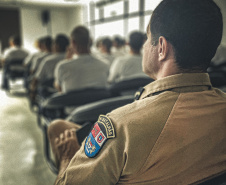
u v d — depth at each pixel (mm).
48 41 3521
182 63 491
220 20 483
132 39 2604
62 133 907
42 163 2045
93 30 10469
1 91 5047
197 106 477
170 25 476
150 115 459
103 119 500
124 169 467
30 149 2324
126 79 1564
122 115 475
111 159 473
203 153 484
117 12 8516
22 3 10250
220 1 4176
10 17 11156
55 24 12375
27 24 11602
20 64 4727
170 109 465
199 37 468
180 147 462
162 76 528
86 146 525
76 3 10375
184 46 475
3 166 1990
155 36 514
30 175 1857
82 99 1525
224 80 1679
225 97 543
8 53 4859
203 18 463
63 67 1894
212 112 483
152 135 450
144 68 573
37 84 2945
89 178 501
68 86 1945
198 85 493
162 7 493
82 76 1922
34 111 3609
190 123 464
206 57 492
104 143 481
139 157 453
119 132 463
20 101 4266
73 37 1885
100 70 1990
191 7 464
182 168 481
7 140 2545
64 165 746
